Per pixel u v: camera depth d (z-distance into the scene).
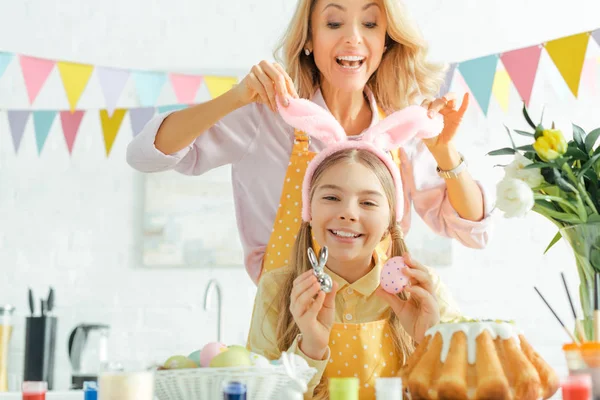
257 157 1.63
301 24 1.57
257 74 1.38
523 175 1.26
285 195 1.50
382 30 1.54
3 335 2.95
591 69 3.41
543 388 1.02
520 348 1.04
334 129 1.32
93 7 3.62
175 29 3.62
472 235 1.62
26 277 3.46
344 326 1.26
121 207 3.53
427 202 1.63
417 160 1.62
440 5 3.59
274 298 1.33
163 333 3.44
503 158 3.43
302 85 1.63
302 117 1.32
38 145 2.91
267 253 1.48
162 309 3.46
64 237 3.50
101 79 2.71
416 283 1.23
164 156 1.56
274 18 3.64
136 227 3.52
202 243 3.49
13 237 3.49
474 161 3.43
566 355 1.04
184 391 1.02
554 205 1.26
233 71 3.59
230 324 3.44
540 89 3.46
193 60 3.60
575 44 2.05
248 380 1.01
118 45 3.60
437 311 1.21
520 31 3.56
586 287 1.21
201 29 3.62
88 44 3.60
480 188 1.62
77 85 2.63
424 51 1.60
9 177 3.53
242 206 1.66
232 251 3.49
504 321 1.07
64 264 3.48
